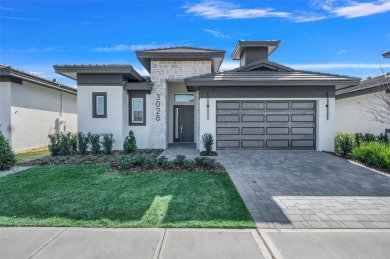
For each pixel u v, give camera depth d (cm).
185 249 327
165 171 746
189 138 1575
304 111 1190
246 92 1181
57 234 367
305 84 1147
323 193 556
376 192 564
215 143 1189
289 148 1191
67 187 596
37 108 1423
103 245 337
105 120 1204
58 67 1157
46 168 805
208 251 322
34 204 485
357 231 378
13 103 1229
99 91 1202
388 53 1153
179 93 1562
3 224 397
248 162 898
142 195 536
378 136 1173
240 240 350
